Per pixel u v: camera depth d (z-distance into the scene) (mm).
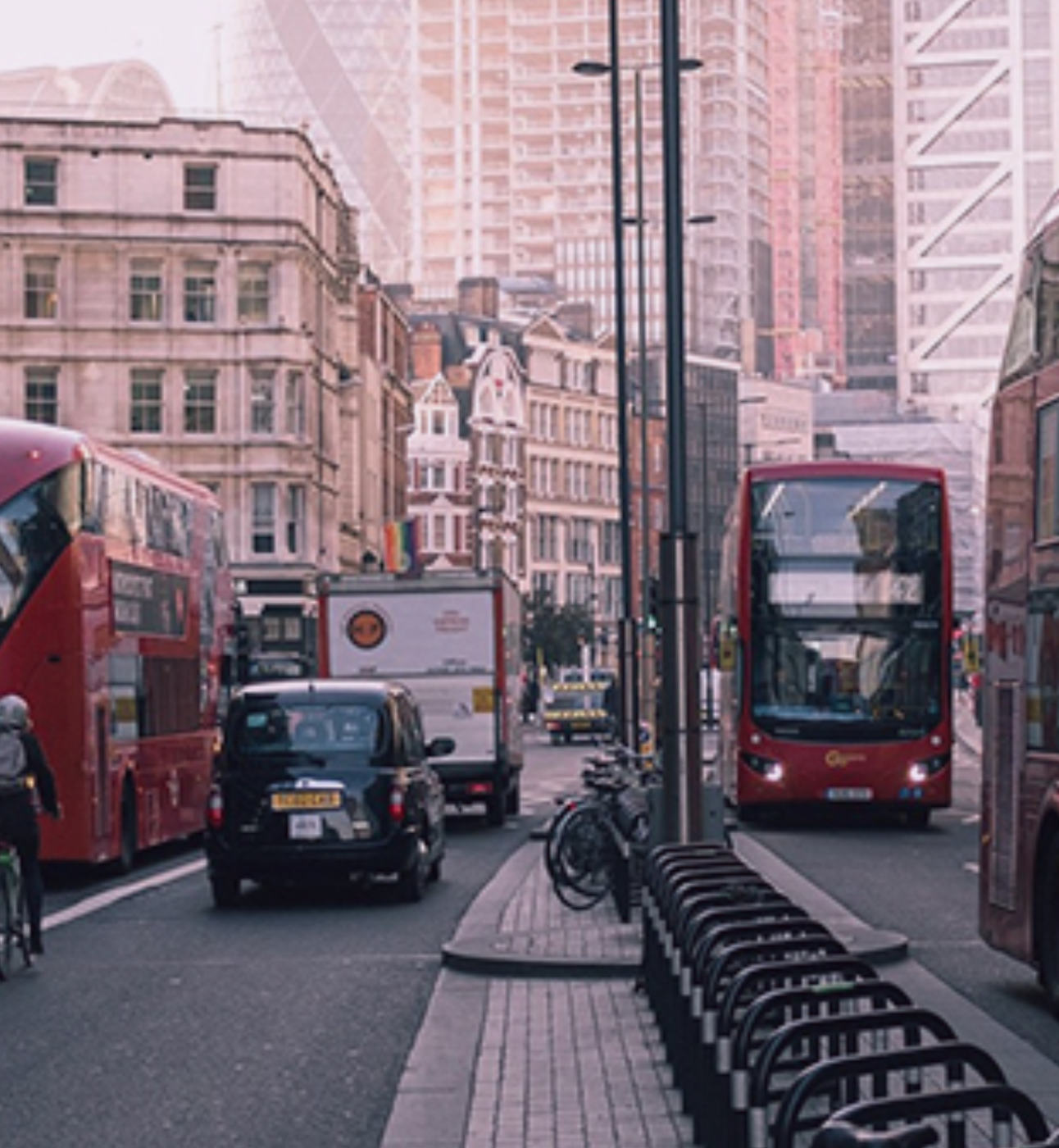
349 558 106812
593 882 22922
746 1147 7348
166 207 92750
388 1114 11617
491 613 40531
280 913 23766
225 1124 11383
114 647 28828
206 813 24125
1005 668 15812
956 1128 6184
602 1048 13430
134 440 92438
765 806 38406
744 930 9547
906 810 39500
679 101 19844
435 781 26953
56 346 91875
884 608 37125
